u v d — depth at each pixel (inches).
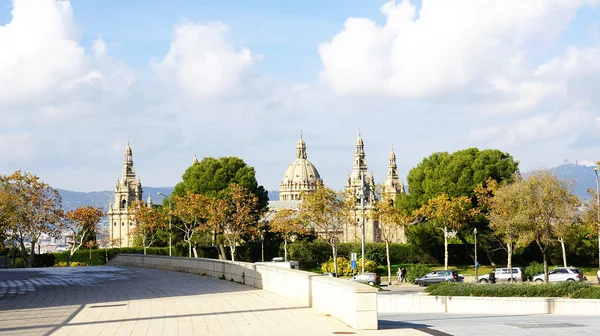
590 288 1627.7
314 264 4761.3
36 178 3929.6
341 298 867.4
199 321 901.2
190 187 5172.2
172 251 5383.9
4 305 1163.9
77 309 1083.3
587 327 947.3
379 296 1833.2
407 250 4778.5
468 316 1312.7
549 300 1526.8
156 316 966.4
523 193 2810.0
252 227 4662.9
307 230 4630.9
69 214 4835.1
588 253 3993.6
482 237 4050.2
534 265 3469.5
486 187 4040.4
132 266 2417.6
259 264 1419.8
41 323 918.4
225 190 4938.5
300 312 969.5
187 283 1568.7
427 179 4362.7
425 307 1745.8
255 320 894.4
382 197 3870.6
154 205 7239.2
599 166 3142.2
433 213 3774.6
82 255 5251.0
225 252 5246.1
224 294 1270.9
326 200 4030.5
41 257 5014.8
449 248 4527.6
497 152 4185.5
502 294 1692.9
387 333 772.6
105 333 812.6
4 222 3811.5
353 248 4744.1
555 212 2775.6
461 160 4175.7
